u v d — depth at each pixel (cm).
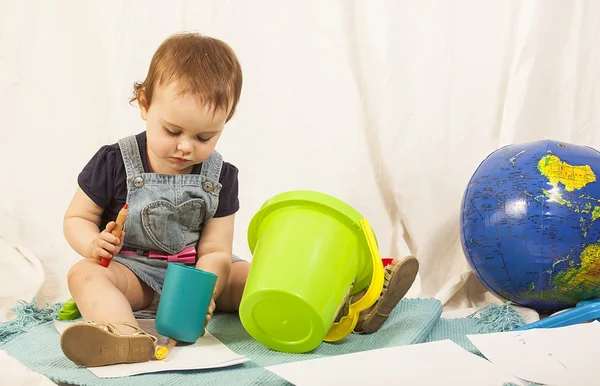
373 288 116
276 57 168
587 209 131
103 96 166
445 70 164
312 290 108
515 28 165
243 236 166
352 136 167
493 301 162
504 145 162
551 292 136
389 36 164
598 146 164
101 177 124
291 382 89
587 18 163
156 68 115
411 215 163
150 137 115
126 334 100
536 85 162
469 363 99
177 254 127
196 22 165
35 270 148
